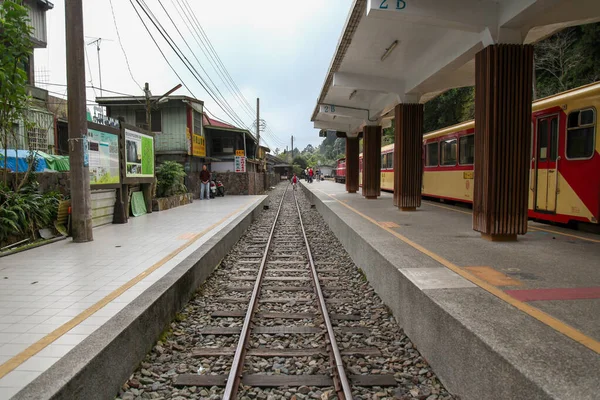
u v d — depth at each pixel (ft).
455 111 83.25
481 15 21.04
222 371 12.57
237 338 15.06
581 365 8.33
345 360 13.26
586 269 16.20
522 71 21.16
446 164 44.68
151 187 43.24
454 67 29.04
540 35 25.94
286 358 13.48
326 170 256.73
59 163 42.52
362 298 19.93
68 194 30.17
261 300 19.30
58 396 8.33
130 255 21.75
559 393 7.33
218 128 91.35
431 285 14.03
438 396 11.15
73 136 25.05
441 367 11.84
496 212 21.77
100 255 21.75
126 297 14.79
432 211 38.60
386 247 20.89
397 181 39.52
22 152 36.24
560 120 25.43
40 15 54.54
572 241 22.16
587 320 10.80
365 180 56.34
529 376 7.91
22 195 25.29
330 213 41.55
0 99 23.20
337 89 47.06
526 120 21.35
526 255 18.79
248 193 77.56
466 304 12.04
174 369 12.61
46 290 15.64
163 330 15.03
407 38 29.01
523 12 19.08
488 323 10.54
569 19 20.03
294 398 11.16
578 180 24.02
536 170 27.73
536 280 14.66
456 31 26.27
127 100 73.05
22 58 24.04
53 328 11.97
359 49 31.40
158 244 24.86
